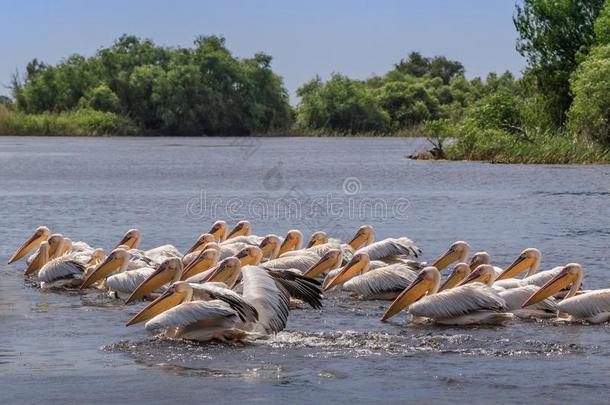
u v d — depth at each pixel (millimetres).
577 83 51438
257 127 115125
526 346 10773
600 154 49062
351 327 11914
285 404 8680
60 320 12406
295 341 10945
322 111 116312
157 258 15633
